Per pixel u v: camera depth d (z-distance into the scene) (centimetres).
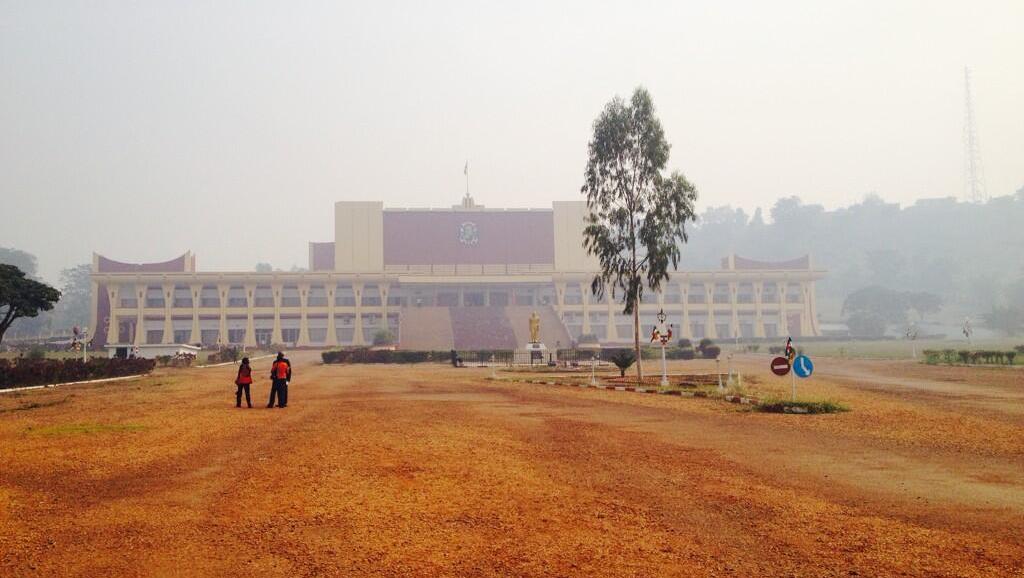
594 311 13900
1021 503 954
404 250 14838
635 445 1495
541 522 857
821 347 10256
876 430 1712
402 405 2455
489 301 14762
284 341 13175
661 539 785
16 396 3078
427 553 732
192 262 14212
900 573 670
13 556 720
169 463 1270
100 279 12838
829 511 911
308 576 662
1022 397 2591
